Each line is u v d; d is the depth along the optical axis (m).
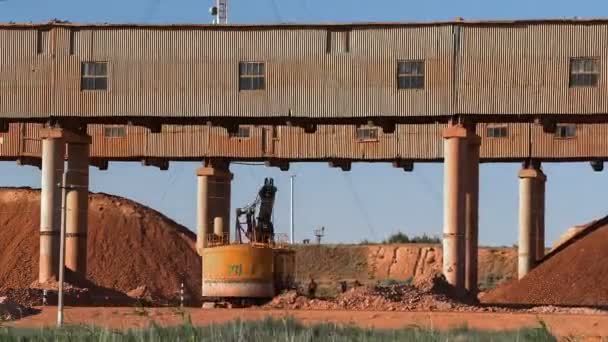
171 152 140.50
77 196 109.75
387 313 88.69
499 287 138.50
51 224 106.56
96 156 140.88
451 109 102.00
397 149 137.88
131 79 105.62
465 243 102.81
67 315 88.81
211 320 82.19
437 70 102.38
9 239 142.00
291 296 98.06
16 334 65.69
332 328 69.12
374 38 103.50
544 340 66.31
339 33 104.06
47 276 106.12
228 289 97.88
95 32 106.25
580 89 100.75
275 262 100.00
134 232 147.88
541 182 140.88
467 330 72.50
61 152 107.19
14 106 106.38
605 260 122.38
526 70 101.44
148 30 105.75
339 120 104.81
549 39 101.19
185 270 144.38
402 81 103.00
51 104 106.19
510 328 78.19
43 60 106.44
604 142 134.75
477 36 102.06
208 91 104.94
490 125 137.12
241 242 102.12
